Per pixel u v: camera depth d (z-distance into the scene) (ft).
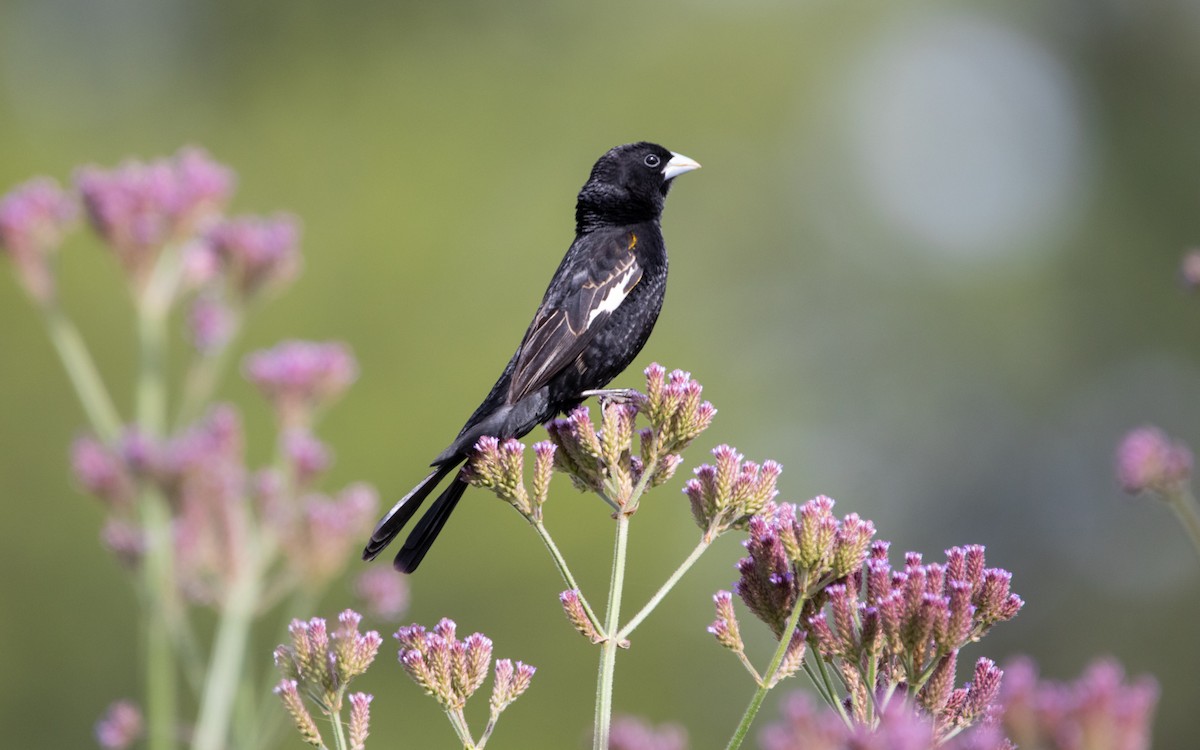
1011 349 105.40
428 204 75.41
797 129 101.45
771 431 93.86
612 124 91.50
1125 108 113.91
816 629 12.88
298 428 24.35
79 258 61.05
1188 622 86.07
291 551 22.86
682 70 95.71
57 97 83.87
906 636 12.20
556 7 93.09
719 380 86.38
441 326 68.90
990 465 102.22
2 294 60.64
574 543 58.13
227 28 87.10
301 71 85.15
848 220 106.42
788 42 102.63
